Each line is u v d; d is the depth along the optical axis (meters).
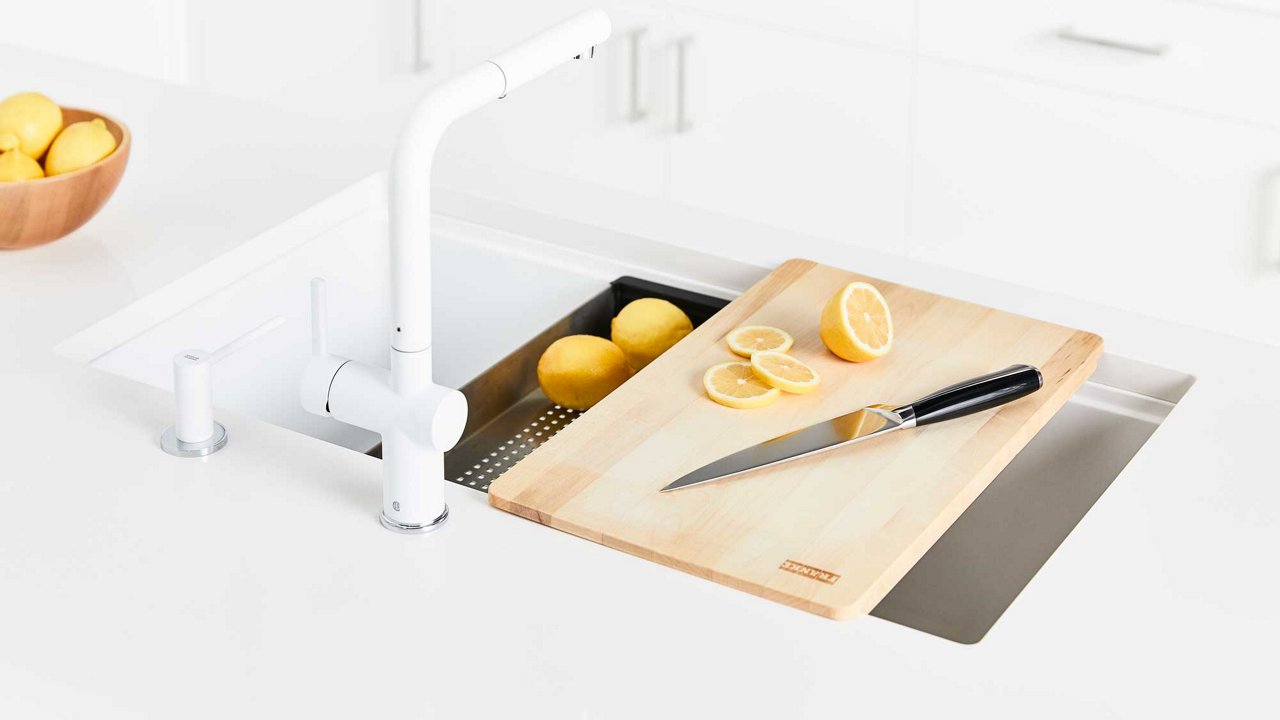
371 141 1.76
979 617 1.36
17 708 0.93
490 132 3.22
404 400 1.04
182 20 3.40
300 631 1.00
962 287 1.50
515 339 1.62
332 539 1.09
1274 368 1.36
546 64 1.00
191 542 1.08
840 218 2.93
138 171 1.67
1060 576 1.08
